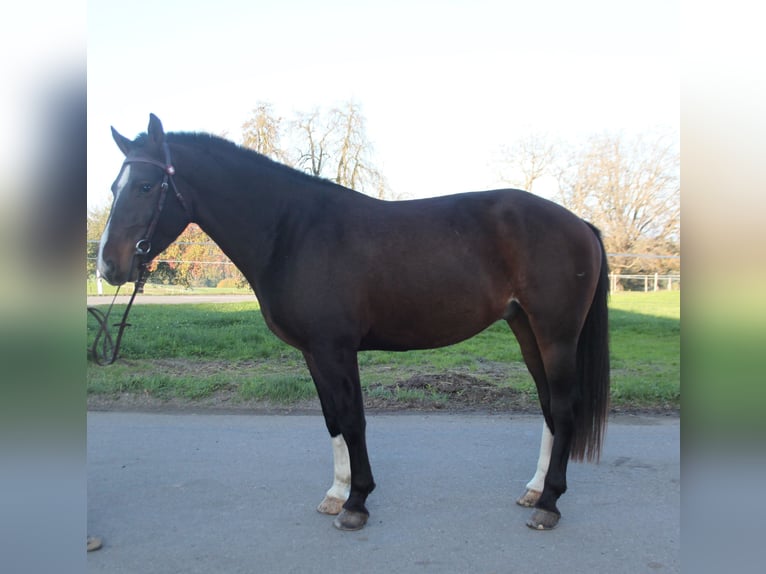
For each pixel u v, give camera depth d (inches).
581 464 147.2
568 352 116.7
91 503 125.2
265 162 122.5
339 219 117.0
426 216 118.0
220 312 327.9
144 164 113.3
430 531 111.8
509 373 239.3
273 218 118.4
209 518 117.9
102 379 222.7
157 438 169.2
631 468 144.7
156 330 289.7
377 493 129.8
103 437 170.2
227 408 201.9
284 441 166.1
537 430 174.7
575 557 101.5
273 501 126.1
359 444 114.7
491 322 120.7
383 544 106.7
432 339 118.8
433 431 173.8
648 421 185.9
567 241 117.0
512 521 116.0
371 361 260.1
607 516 118.0
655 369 244.4
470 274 115.0
